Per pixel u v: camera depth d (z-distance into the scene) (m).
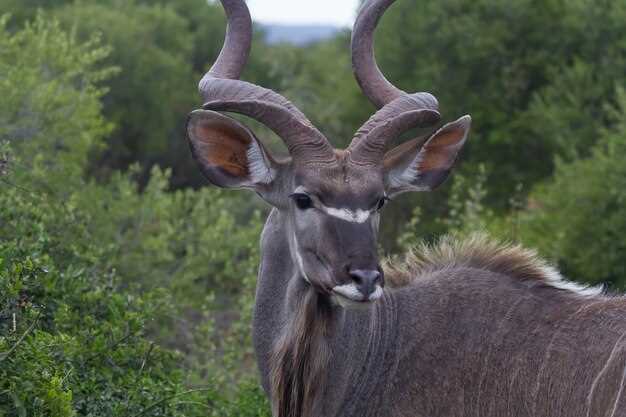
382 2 11.90
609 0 29.91
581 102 28.33
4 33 19.95
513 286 11.55
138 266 18.86
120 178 20.92
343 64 35.97
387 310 11.52
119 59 33.47
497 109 29.92
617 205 22.64
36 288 12.42
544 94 29.19
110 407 11.75
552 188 23.84
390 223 25.48
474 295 11.51
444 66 30.31
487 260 11.83
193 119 10.91
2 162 14.02
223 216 20.03
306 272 10.64
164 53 35.44
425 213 25.88
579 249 22.62
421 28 30.72
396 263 12.26
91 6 35.56
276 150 28.53
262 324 11.39
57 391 10.68
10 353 10.71
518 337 11.12
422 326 11.45
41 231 13.23
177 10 42.22
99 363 12.34
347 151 10.87
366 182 10.64
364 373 11.31
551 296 11.41
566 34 30.27
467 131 11.48
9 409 10.66
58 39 20.30
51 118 19.00
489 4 30.48
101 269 15.66
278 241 11.24
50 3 36.09
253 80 38.94
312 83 40.25
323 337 10.95
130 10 38.38
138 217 19.61
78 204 17.97
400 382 11.27
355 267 10.23
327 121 32.75
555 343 10.96
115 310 12.74
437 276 11.83
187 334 17.62
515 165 29.27
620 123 25.25
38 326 12.29
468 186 27.03
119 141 33.16
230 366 16.75
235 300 20.62
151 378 12.77
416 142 11.34
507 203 27.98
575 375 10.74
